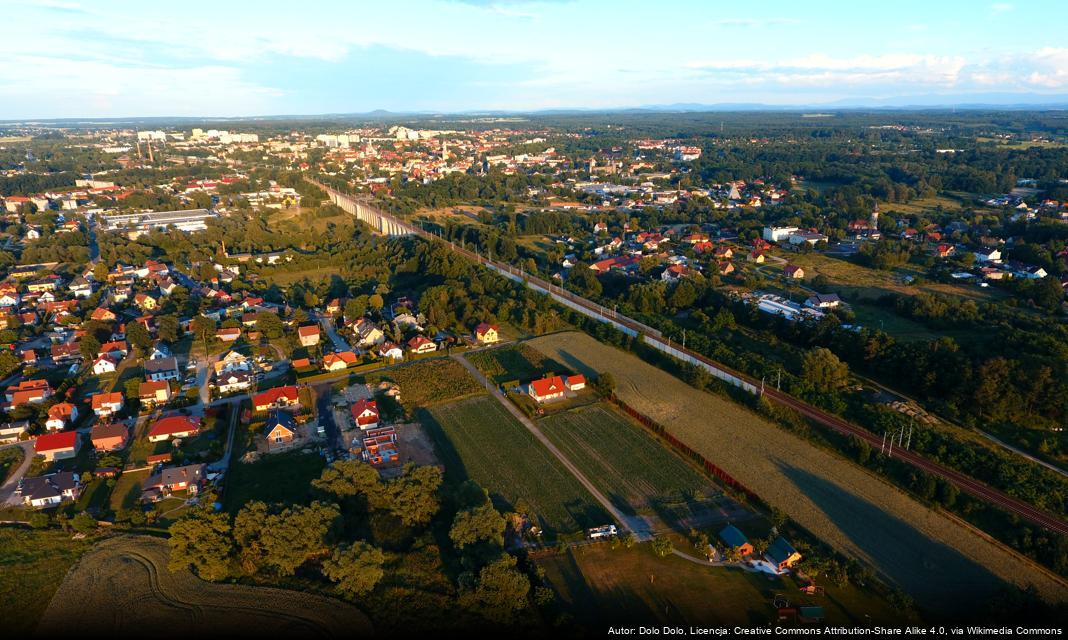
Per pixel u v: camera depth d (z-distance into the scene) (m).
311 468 108.25
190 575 83.06
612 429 121.75
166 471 103.75
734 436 118.25
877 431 116.50
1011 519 91.38
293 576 82.88
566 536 90.44
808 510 95.88
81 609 77.25
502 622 74.50
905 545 88.44
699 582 81.44
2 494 101.75
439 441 117.25
